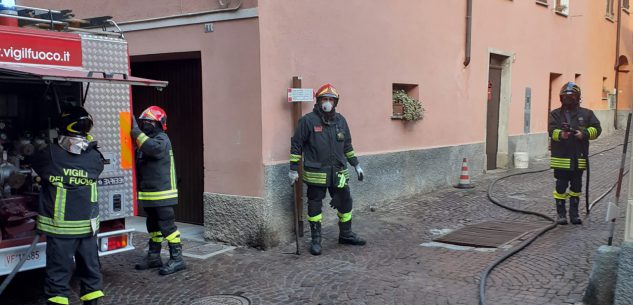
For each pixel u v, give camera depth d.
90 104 5.31
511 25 13.28
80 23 5.74
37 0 8.88
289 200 7.12
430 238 7.24
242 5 6.72
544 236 7.05
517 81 13.72
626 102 23.20
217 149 7.12
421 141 10.03
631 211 4.22
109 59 5.41
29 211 5.11
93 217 4.66
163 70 8.28
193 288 5.57
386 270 5.96
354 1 8.20
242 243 6.97
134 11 7.70
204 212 7.28
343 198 6.95
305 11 7.31
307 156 6.68
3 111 5.41
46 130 5.35
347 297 5.20
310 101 7.41
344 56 8.05
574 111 7.53
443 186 10.65
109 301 5.23
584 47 17.94
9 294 5.46
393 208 8.86
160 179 5.94
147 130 5.92
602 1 19.48
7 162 5.14
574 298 4.89
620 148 16.55
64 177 4.51
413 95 9.88
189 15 7.16
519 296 5.01
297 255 6.61
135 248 7.09
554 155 7.65
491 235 7.19
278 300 5.18
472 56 11.64
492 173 12.45
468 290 5.25
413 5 9.61
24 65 4.80
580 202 9.12
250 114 6.79
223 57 6.96
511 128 13.55
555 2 15.73
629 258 4.21
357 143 8.42
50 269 4.54
